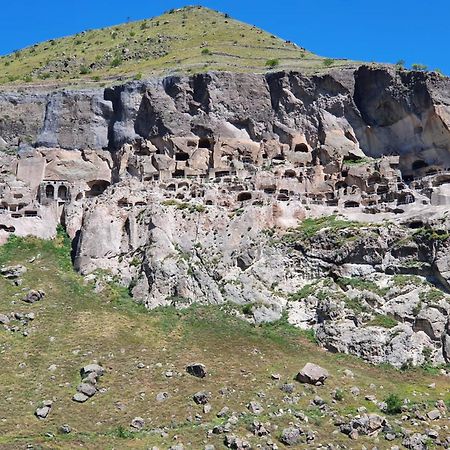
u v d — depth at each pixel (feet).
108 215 283.38
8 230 292.61
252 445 175.01
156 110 321.11
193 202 286.25
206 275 261.03
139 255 271.69
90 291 261.24
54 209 303.48
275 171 304.09
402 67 320.29
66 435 177.27
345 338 236.43
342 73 318.24
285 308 254.47
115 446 172.65
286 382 209.05
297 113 321.93
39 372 207.31
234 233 272.31
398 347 230.27
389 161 298.56
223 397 199.21
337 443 180.04
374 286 253.24
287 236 274.98
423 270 253.24
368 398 203.82
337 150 309.83
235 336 238.89
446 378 223.71
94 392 198.59
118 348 223.10
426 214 268.21
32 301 248.52
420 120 298.97
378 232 264.31
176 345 230.27
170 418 188.55
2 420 181.47
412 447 180.55
